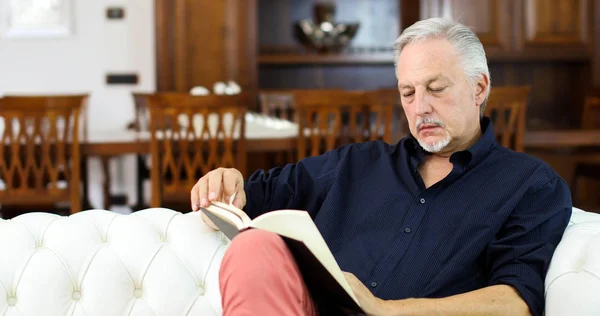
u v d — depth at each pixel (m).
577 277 1.34
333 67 6.22
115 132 4.29
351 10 6.24
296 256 1.24
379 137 3.88
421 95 1.58
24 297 1.46
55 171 3.58
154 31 5.89
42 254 1.50
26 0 6.46
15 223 1.54
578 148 4.89
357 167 1.74
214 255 1.57
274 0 6.17
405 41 1.63
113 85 6.49
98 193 6.46
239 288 1.17
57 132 3.56
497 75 6.12
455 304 1.36
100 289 1.49
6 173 3.55
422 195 1.62
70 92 6.51
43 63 6.50
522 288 1.40
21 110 3.51
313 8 6.19
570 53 5.88
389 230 1.62
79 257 1.51
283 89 6.20
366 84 6.26
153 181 3.63
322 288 1.27
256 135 3.83
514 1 5.83
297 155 3.82
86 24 6.46
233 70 5.94
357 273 1.60
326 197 1.71
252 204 1.70
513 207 1.56
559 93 6.14
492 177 1.61
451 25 1.61
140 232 1.56
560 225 1.51
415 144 1.70
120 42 6.47
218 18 5.91
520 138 3.84
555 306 1.36
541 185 1.56
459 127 1.59
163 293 1.52
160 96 3.57
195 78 5.93
